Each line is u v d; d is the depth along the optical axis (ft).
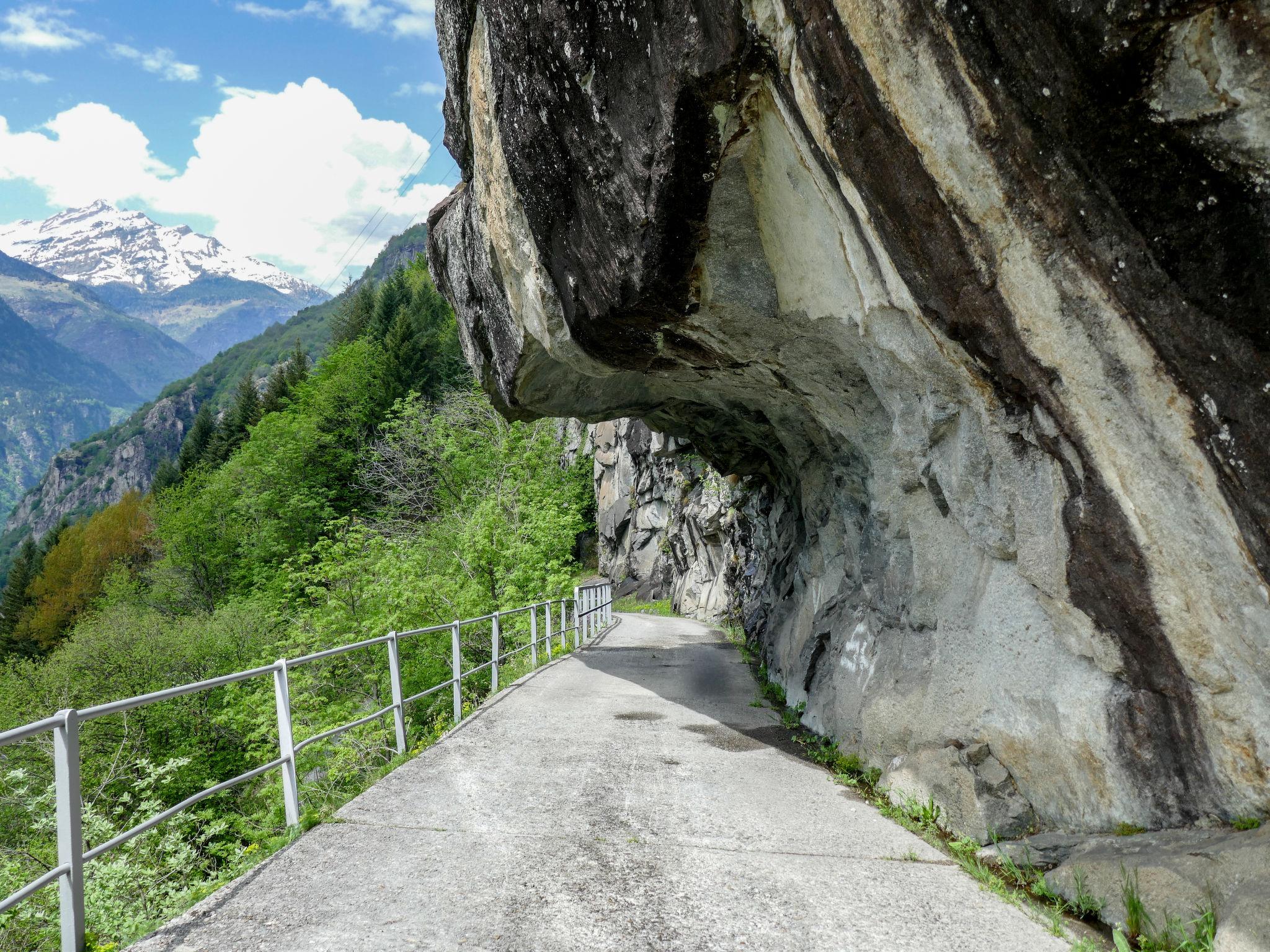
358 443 123.24
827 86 11.76
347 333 184.14
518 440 76.84
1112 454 10.88
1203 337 9.02
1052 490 12.70
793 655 34.78
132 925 15.02
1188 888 9.97
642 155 15.65
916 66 10.30
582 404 36.42
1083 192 9.53
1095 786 12.80
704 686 37.27
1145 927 10.09
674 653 53.57
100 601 132.77
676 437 48.49
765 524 55.31
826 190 13.74
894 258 12.97
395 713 21.88
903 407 17.17
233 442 184.24
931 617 18.52
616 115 15.90
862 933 10.95
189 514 119.03
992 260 11.12
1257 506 8.98
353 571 54.49
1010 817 14.24
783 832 15.53
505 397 35.63
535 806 16.98
